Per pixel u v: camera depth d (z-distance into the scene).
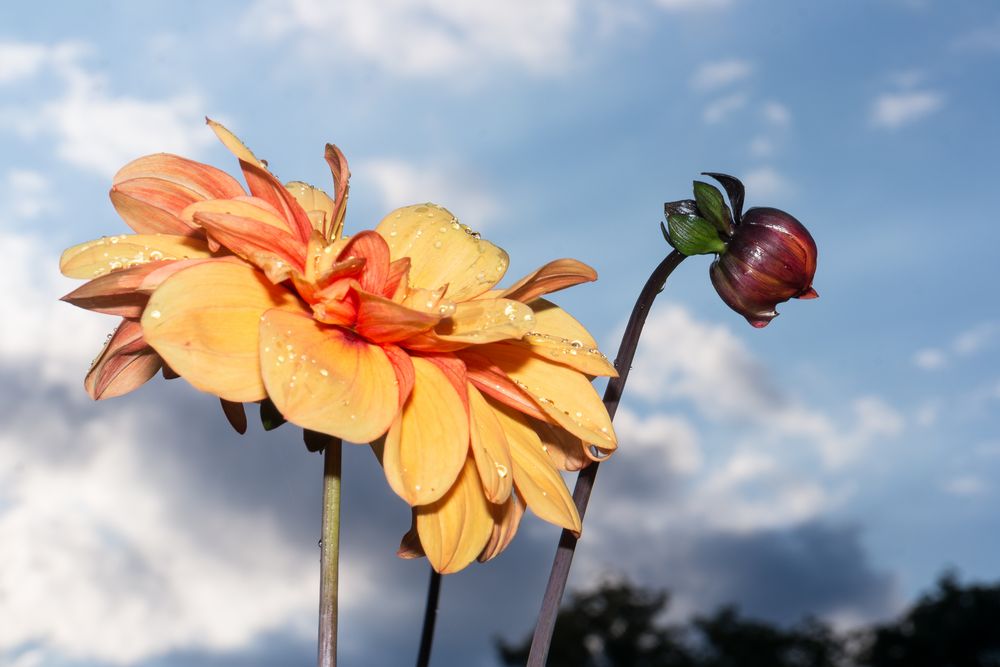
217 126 0.28
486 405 0.29
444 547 0.28
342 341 0.28
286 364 0.26
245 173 0.29
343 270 0.27
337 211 0.29
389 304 0.27
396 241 0.32
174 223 0.30
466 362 0.30
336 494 0.27
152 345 0.26
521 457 0.30
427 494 0.27
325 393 0.26
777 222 0.32
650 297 0.32
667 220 0.33
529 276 0.29
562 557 0.30
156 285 0.27
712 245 0.32
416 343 0.28
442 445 0.27
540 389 0.31
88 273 0.29
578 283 0.30
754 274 0.32
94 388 0.30
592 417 0.30
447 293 0.31
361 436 0.26
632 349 0.32
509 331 0.28
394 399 0.27
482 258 0.32
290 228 0.29
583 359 0.31
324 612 0.27
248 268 0.28
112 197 0.29
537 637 0.30
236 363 0.27
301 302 0.28
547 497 0.29
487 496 0.28
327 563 0.27
